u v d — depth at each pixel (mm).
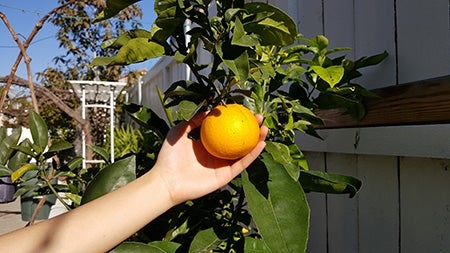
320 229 913
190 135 473
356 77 714
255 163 469
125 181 563
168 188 462
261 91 556
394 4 685
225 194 656
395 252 687
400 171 677
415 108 595
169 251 524
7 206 2943
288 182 454
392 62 691
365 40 762
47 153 730
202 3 432
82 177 827
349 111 731
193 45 443
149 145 733
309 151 973
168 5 440
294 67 693
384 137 684
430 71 613
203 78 467
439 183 599
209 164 471
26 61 839
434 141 584
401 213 672
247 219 625
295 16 1026
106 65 492
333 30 866
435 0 603
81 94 3396
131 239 625
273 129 562
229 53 419
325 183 534
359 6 779
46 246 429
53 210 1456
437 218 602
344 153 830
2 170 740
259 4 458
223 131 403
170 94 450
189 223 604
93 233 439
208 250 466
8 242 431
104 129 3791
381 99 670
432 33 609
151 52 479
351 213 804
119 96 4285
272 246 422
